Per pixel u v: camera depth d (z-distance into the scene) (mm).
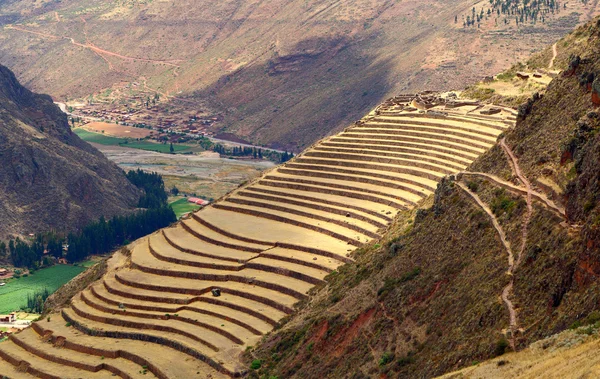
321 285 121875
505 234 93125
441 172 140125
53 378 120500
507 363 72812
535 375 66750
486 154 112688
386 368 90188
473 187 106062
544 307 79312
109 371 119250
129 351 120750
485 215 98938
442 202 109500
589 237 77312
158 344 122188
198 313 126062
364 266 117125
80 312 135375
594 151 85500
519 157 104875
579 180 85250
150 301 132250
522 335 77938
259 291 126375
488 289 87062
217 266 136000
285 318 117812
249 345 114375
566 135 98812
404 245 112000
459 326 86375
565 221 85938
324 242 135250
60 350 127125
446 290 94500
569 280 78500
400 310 98500
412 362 88125
